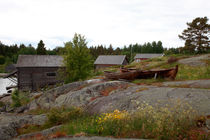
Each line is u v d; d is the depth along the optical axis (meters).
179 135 3.84
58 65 28.61
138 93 8.91
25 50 110.94
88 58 21.19
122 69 17.45
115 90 11.06
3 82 45.41
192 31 35.53
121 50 117.88
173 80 13.45
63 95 12.81
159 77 14.24
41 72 27.92
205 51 35.41
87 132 4.82
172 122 4.21
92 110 8.13
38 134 5.72
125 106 7.35
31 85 27.36
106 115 5.82
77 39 20.91
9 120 8.80
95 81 15.35
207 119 4.57
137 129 4.46
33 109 13.02
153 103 6.90
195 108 5.64
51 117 7.54
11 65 82.50
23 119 8.43
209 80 10.98
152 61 33.16
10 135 6.81
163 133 3.93
